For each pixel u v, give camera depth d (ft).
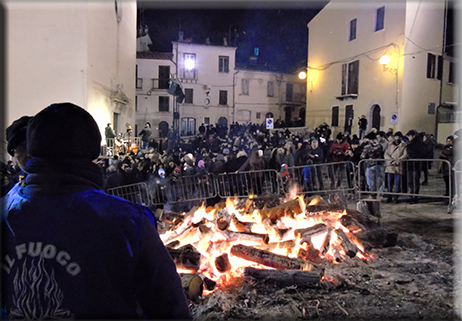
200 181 27.76
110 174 27.84
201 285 10.64
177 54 118.21
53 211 3.71
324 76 76.23
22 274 3.61
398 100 53.01
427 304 10.19
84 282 3.56
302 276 11.33
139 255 3.83
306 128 80.69
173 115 115.03
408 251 14.93
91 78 45.27
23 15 42.75
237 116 121.90
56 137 3.85
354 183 26.84
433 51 54.80
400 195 27.68
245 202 17.26
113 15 54.85
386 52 55.93
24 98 42.98
